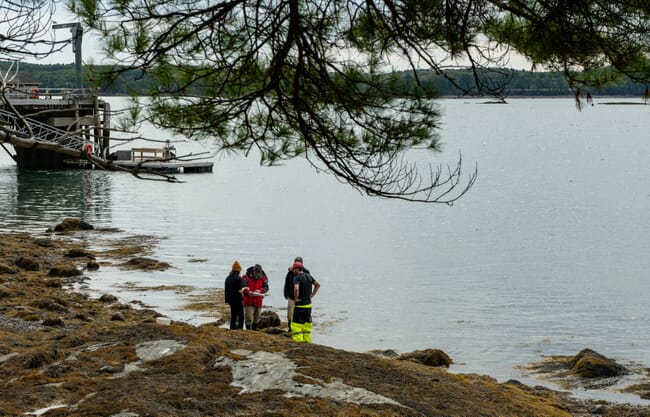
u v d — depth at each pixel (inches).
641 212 2028.8
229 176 3070.9
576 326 923.4
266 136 289.4
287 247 1460.4
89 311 829.8
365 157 287.0
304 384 426.3
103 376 440.1
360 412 395.5
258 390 423.5
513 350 813.9
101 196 2234.3
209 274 1160.8
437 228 1760.6
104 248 1366.9
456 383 482.6
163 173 244.7
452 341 847.1
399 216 1964.8
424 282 1169.4
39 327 654.5
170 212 1930.4
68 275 1085.1
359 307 1002.1
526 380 706.8
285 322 881.5
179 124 274.2
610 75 243.4
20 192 2265.0
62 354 476.7
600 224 1820.9
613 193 2490.2
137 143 3671.3
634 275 1245.1
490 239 1601.9
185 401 396.2
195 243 1462.8
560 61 248.5
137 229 1622.8
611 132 6884.8
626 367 752.3
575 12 238.1
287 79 292.8
